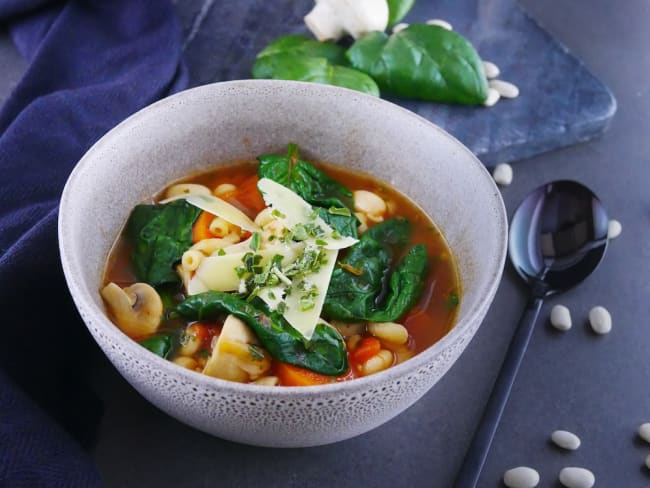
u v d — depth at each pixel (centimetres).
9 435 36
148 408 42
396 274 42
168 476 40
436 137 44
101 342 36
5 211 47
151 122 43
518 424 43
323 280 40
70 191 39
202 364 39
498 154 56
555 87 60
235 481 40
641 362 46
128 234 43
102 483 38
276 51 58
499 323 47
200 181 47
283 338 38
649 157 57
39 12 60
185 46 61
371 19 58
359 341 40
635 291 50
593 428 44
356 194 46
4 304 41
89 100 51
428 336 41
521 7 67
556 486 42
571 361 46
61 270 43
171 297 41
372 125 45
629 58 65
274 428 36
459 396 44
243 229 43
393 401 36
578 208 51
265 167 46
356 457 41
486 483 41
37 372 42
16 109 54
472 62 57
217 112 45
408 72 57
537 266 49
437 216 45
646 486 42
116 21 59
